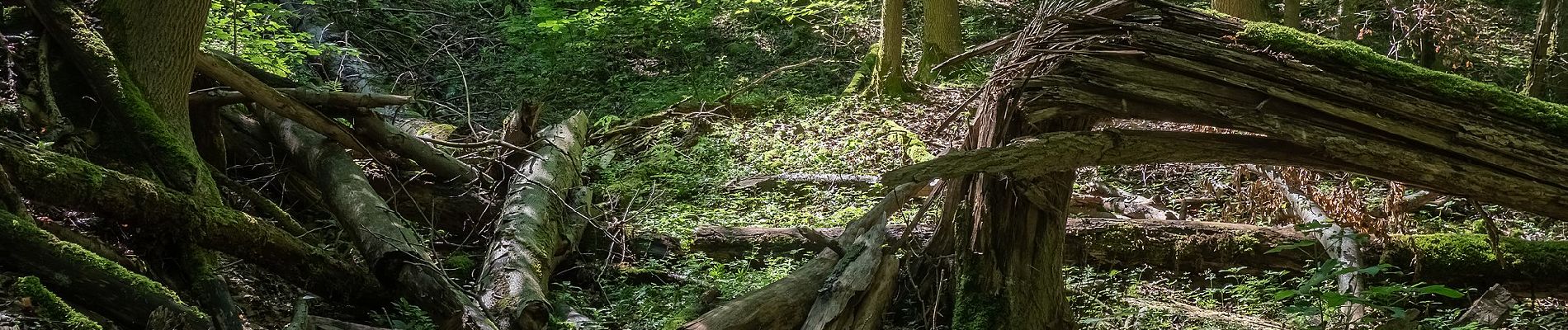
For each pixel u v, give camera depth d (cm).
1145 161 548
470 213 777
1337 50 523
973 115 643
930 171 518
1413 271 698
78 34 613
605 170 979
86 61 602
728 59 1444
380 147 771
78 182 491
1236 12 1052
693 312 598
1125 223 760
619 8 1531
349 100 731
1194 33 526
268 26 1082
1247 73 521
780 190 931
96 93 604
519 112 817
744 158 1042
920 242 721
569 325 590
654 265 723
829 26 1557
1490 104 530
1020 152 524
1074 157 533
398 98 742
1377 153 529
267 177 746
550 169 780
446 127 955
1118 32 529
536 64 1405
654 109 1220
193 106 689
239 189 657
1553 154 527
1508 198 542
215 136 707
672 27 1491
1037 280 581
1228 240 739
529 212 688
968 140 590
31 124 593
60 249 443
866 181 935
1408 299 676
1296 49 522
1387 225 724
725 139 1088
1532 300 703
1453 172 536
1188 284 745
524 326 560
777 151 1048
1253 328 634
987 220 584
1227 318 652
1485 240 704
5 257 432
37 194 481
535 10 1447
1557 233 807
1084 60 521
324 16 1339
